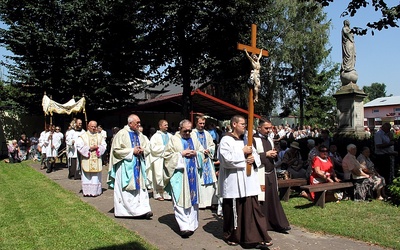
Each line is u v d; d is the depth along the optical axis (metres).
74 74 21.88
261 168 6.54
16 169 16.61
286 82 33.03
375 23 12.33
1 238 6.29
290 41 30.17
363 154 9.56
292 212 8.06
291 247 5.90
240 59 19.61
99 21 22.06
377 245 6.01
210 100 22.58
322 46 31.39
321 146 9.50
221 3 18.59
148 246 5.89
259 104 32.03
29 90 22.14
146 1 19.23
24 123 24.72
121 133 7.82
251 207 5.78
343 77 14.95
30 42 20.80
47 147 15.38
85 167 10.09
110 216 7.88
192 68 21.03
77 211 8.13
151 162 9.84
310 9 13.94
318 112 32.28
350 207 8.48
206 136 9.10
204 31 19.20
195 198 6.65
